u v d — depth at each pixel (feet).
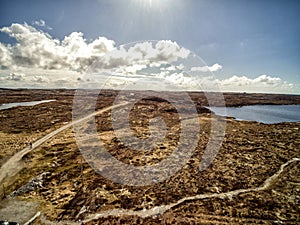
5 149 205.77
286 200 110.73
